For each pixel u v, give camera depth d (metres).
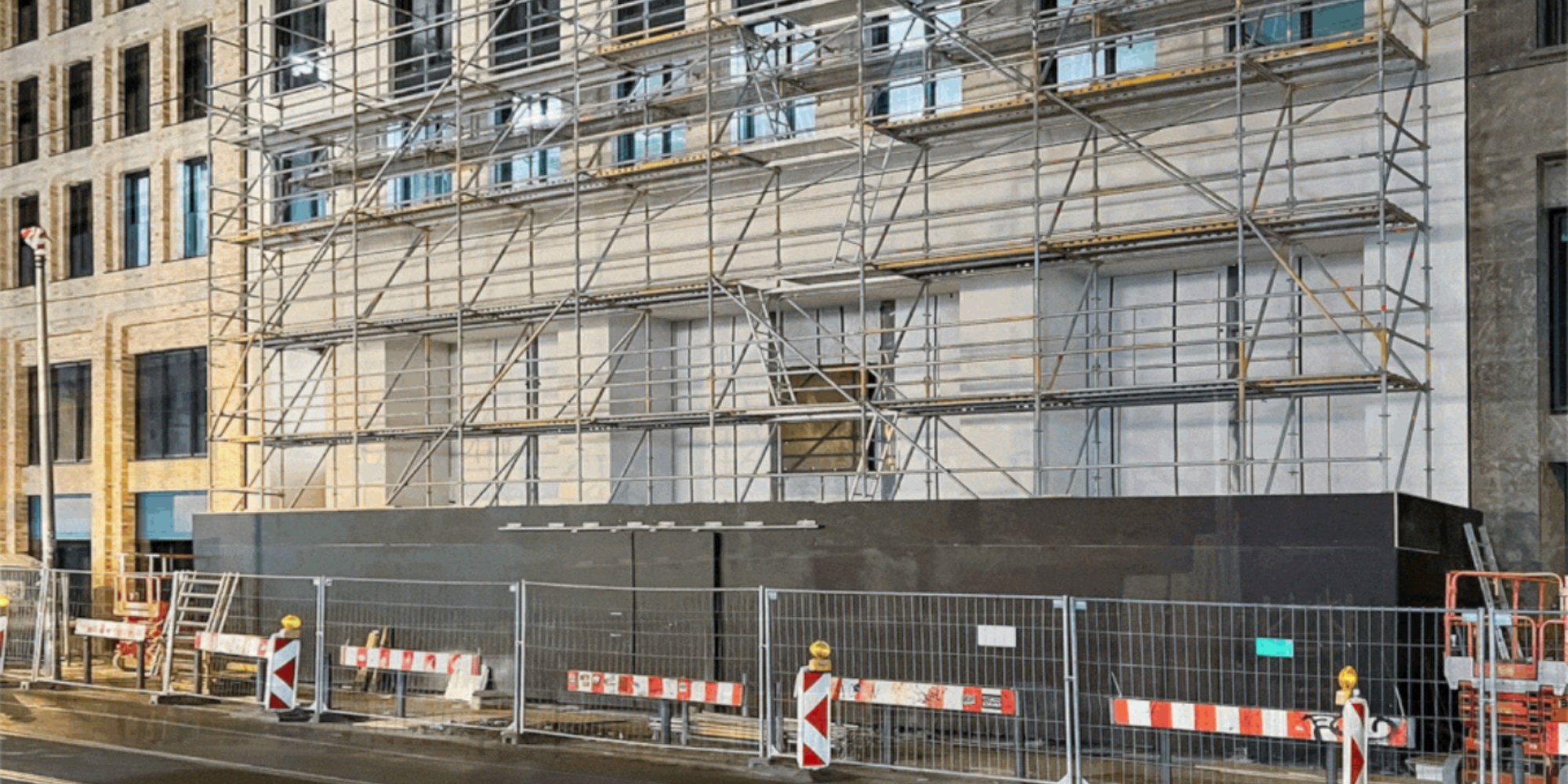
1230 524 16.25
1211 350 20.16
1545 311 17.95
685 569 20.19
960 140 21.14
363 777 14.76
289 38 29.91
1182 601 15.80
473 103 25.50
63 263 34.28
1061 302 20.73
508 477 25.89
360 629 23.36
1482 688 12.62
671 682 16.28
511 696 21.02
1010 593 17.55
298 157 29.23
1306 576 15.74
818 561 19.08
